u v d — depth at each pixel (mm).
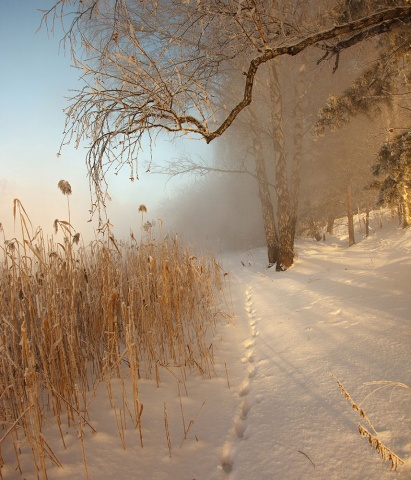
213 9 3400
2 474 2088
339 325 4141
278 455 2137
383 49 7438
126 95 2955
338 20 5980
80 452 2301
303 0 6285
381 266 7305
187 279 4906
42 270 3193
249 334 4875
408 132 6055
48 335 2854
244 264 14070
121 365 3861
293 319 4969
